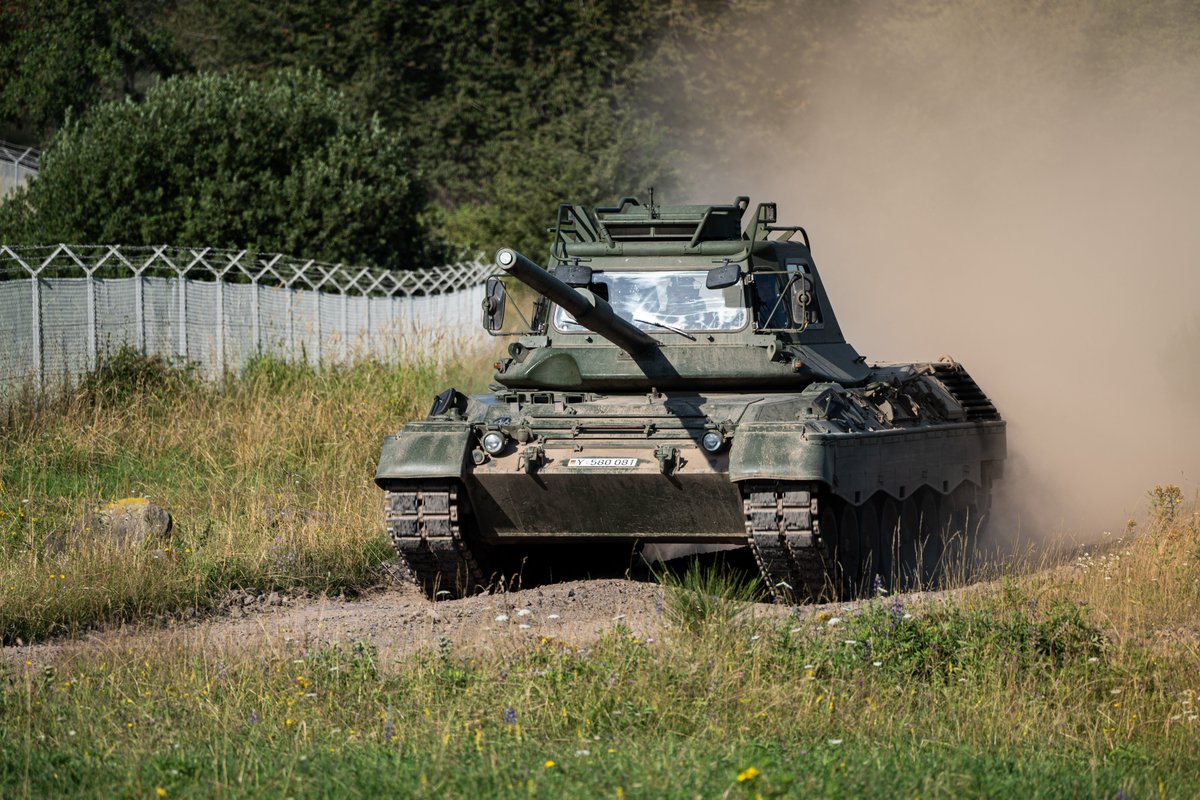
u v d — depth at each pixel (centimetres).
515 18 19612
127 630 4409
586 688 3338
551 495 4831
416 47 19888
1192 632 4209
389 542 5697
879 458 5019
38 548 5162
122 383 7688
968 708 3359
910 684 3562
